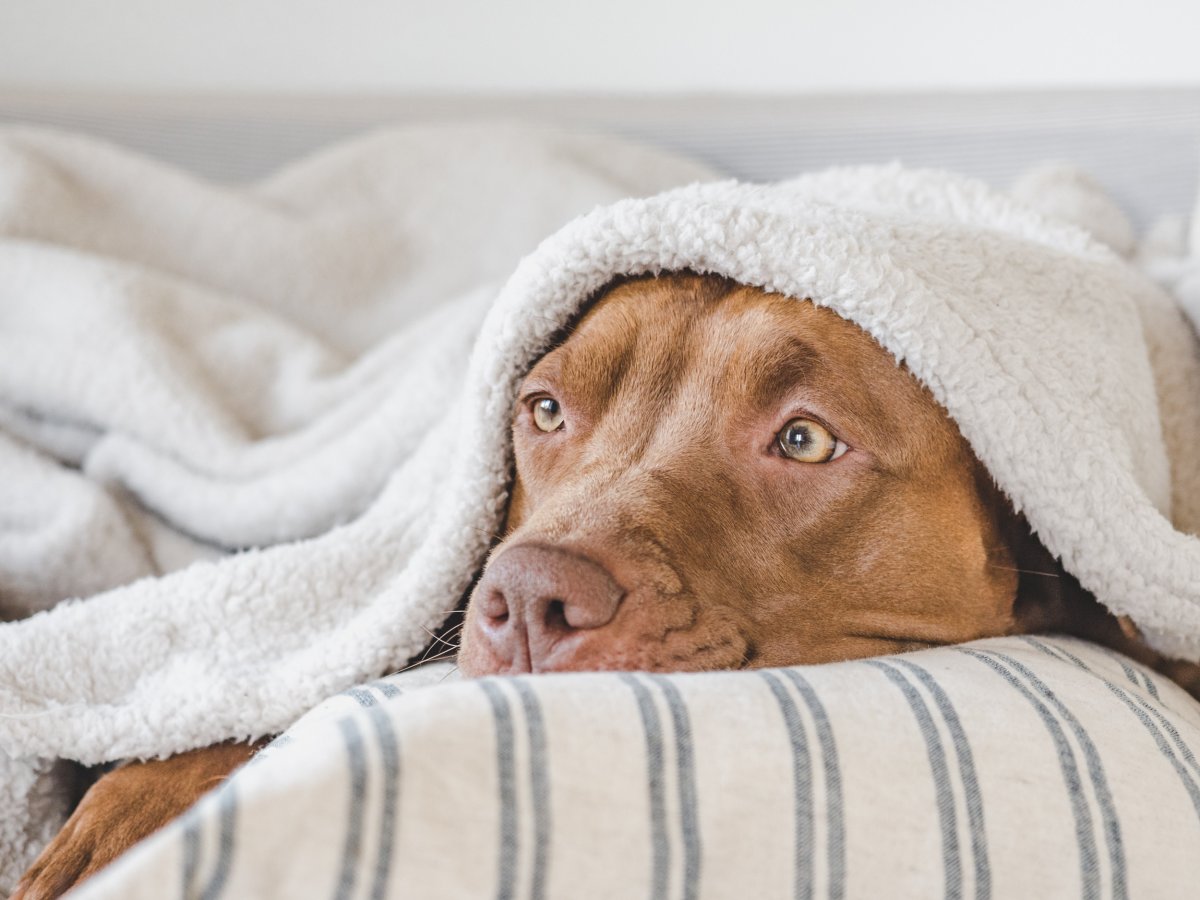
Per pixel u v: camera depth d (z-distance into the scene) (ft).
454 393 6.94
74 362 7.67
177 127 11.71
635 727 3.06
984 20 11.59
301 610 5.73
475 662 4.50
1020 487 4.97
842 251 4.87
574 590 4.29
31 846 5.25
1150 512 4.92
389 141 10.96
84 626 5.55
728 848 2.96
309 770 2.58
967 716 3.59
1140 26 11.25
